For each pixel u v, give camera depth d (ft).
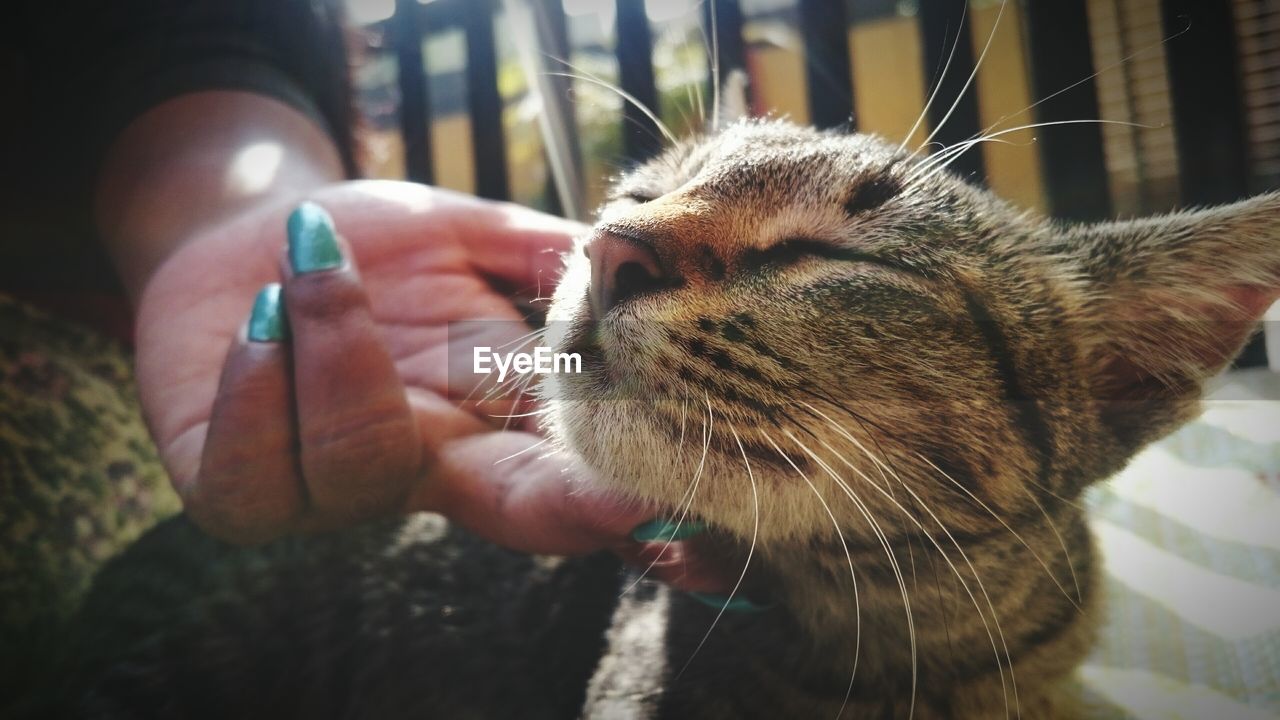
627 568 0.74
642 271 0.53
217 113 0.80
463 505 0.62
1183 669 0.61
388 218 0.68
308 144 0.85
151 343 0.64
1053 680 0.64
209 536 0.78
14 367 0.77
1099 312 0.62
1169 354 0.61
